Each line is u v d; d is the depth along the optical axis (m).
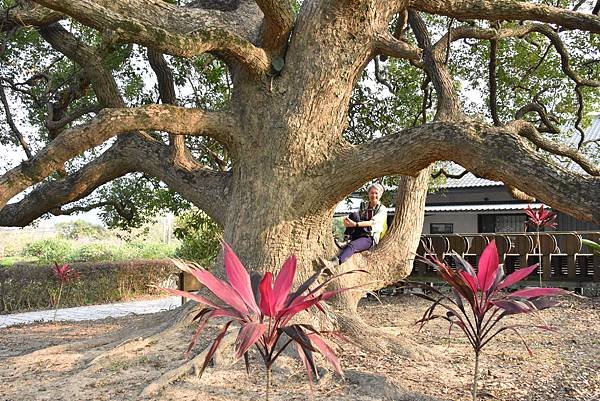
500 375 5.43
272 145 6.85
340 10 6.71
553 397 4.78
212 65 11.10
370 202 7.57
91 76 8.01
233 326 6.28
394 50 6.94
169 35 5.79
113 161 8.40
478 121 6.36
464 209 18.64
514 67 13.00
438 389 4.93
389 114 12.88
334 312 6.67
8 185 6.07
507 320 8.73
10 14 7.67
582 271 12.55
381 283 7.87
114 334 6.65
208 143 11.96
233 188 7.24
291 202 6.83
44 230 35.72
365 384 4.87
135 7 6.98
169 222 34.50
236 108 7.07
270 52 7.00
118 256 25.41
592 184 5.66
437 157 6.43
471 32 9.37
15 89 10.73
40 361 5.76
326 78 6.82
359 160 6.72
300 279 6.79
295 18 7.11
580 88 12.23
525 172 5.86
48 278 16.36
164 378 4.86
